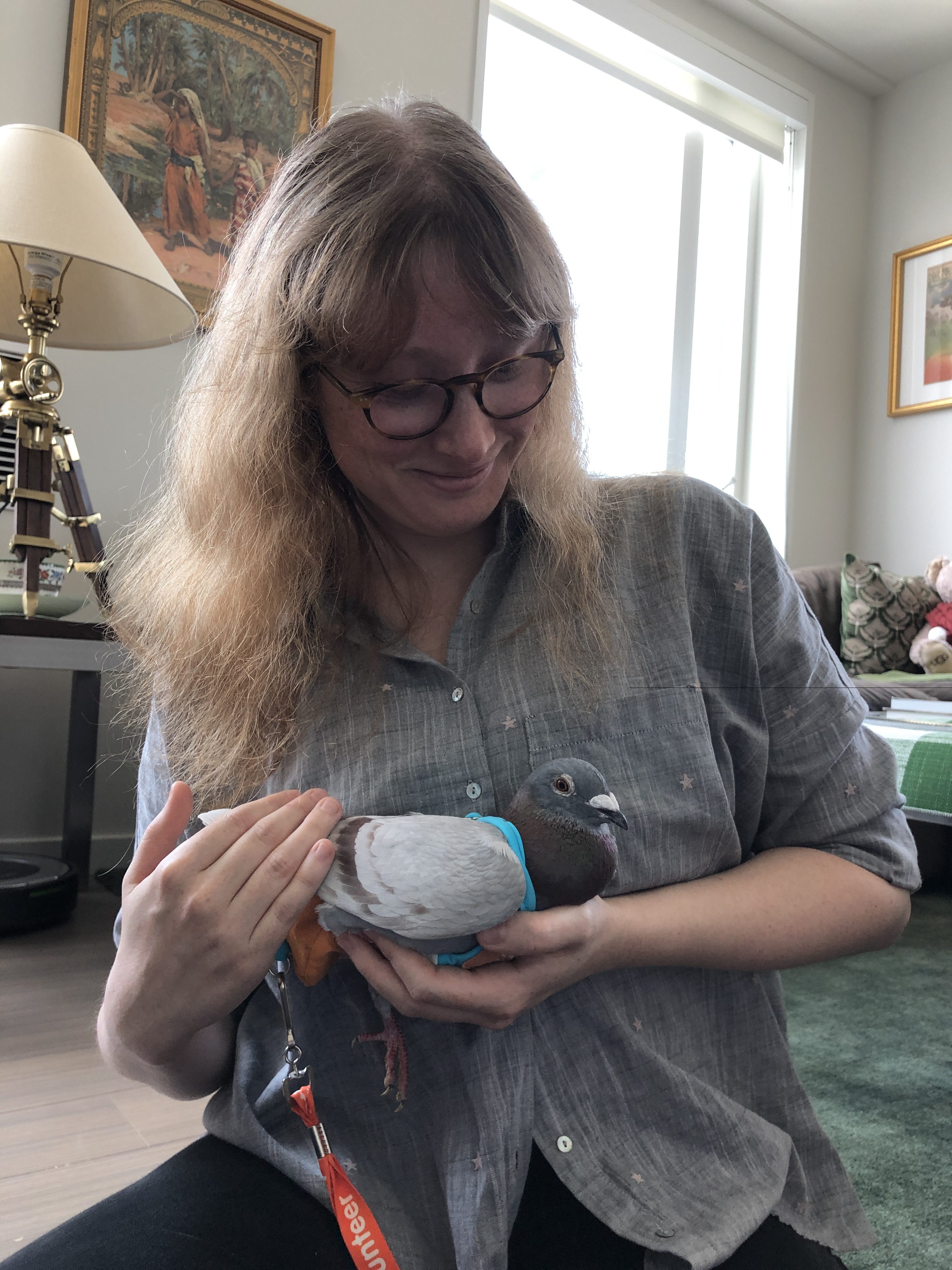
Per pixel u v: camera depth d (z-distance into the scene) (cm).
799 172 399
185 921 44
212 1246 50
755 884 58
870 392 421
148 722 66
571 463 61
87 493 195
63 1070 123
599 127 368
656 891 57
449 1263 52
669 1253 50
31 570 177
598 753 57
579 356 63
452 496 53
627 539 63
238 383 59
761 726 64
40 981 153
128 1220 53
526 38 331
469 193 48
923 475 402
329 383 54
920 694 191
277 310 55
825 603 352
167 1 238
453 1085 54
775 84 385
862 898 59
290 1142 57
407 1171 54
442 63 293
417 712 57
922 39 384
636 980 58
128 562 69
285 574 59
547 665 58
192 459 63
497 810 56
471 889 43
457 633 59
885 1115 118
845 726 64
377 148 51
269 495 59
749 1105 62
